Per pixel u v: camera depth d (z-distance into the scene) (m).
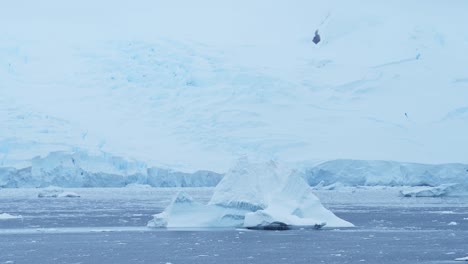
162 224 92.06
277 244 76.62
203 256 69.31
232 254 70.25
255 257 68.56
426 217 113.38
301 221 87.06
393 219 109.56
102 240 81.50
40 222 105.00
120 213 122.81
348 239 81.06
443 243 78.31
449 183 198.00
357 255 69.56
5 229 94.56
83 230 92.44
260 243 77.25
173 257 68.94
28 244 78.88
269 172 89.56
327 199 173.88
